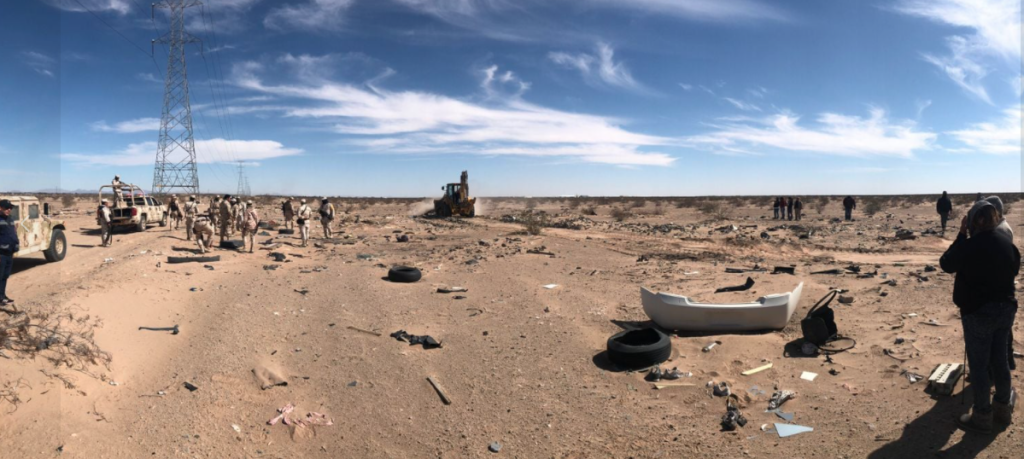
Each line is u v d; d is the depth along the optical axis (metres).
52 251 14.45
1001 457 4.09
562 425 5.58
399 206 71.62
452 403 6.21
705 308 8.27
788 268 13.60
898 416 5.02
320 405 6.19
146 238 21.34
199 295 10.98
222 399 6.18
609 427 5.47
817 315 7.64
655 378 6.66
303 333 8.83
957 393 5.30
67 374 5.88
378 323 9.50
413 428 5.65
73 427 5.08
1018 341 6.54
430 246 21.80
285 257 17.59
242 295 11.31
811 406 5.53
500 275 14.22
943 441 4.45
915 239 21.95
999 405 4.49
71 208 50.53
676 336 8.28
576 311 10.16
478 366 7.34
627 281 13.13
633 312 10.03
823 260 16.67
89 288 9.97
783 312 8.18
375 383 6.80
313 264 16.66
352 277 14.03
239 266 15.32
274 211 47.88
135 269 12.75
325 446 5.33
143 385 6.38
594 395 6.28
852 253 18.89
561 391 6.45
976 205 4.45
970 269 4.35
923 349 6.82
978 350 4.37
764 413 5.49
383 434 5.54
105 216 18.70
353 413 5.99
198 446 5.17
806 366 6.72
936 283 11.27
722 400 5.92
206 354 7.54
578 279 13.49
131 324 8.32
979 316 4.34
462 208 41.50
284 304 10.73
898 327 7.91
